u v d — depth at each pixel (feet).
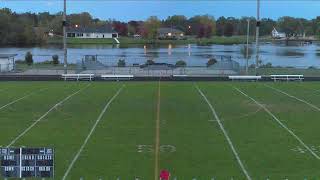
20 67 194.90
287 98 119.96
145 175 60.70
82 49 430.61
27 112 100.68
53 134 81.66
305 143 76.59
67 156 68.90
